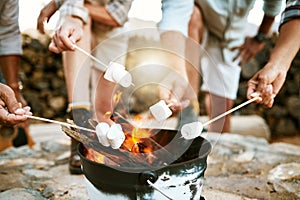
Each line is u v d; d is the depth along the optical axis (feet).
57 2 4.56
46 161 5.67
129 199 2.98
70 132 3.29
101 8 5.96
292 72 13.10
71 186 4.66
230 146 6.22
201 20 6.87
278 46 3.72
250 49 7.01
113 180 2.97
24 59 11.98
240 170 5.17
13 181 4.85
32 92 12.14
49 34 12.34
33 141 7.62
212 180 4.82
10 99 3.31
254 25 9.52
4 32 5.44
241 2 6.58
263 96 3.54
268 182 4.69
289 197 4.27
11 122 3.21
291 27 3.73
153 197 2.96
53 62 12.37
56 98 12.39
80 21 4.50
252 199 4.21
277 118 13.26
